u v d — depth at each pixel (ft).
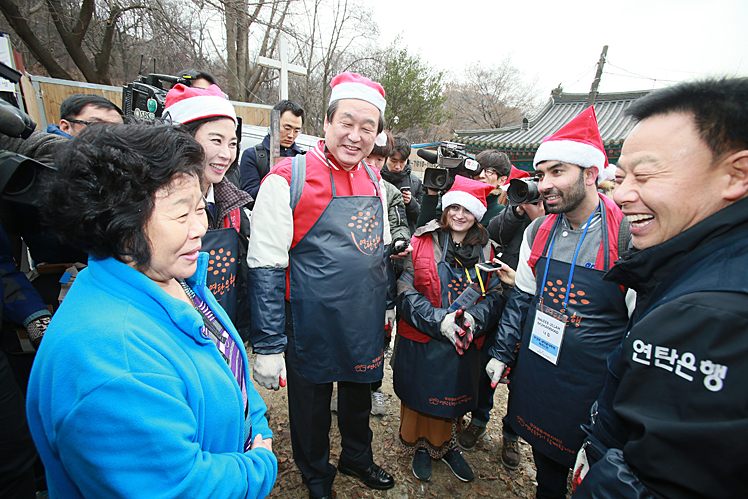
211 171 4.78
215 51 44.78
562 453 4.90
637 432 2.41
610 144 34.14
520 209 6.95
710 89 2.37
